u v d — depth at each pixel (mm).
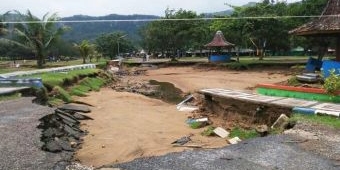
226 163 8266
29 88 18422
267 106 14531
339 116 11914
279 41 52375
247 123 15188
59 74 27047
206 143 13047
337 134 10305
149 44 71500
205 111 18578
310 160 8414
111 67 55250
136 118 17969
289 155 8773
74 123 15656
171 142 13570
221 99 17234
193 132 14945
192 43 71750
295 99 15438
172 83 36906
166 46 65438
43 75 25734
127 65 63000
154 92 29531
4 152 9094
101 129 15609
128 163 8422
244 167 8008
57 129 12859
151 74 49125
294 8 49875
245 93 17906
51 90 21078
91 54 61344
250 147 9438
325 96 15055
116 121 17234
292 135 10383
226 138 13562
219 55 53438
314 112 12477
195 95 23297
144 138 14180
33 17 44406
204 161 8414
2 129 11258
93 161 11383
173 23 62156
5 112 13820
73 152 11719
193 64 55969
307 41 58656
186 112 19438
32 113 13672
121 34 93562
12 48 72938
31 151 9266
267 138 10250
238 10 49969
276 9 51000
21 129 11305
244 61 51281
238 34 53062
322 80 19391
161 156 8875
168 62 59562
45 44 45281
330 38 25141
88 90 26984
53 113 13938
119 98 24391
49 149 9852
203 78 39031
